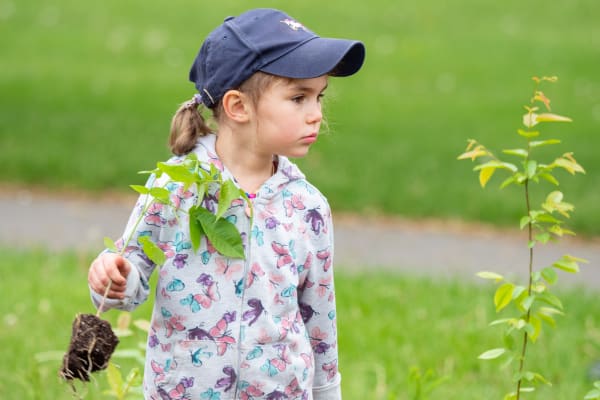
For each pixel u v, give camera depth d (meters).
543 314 5.11
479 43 24.81
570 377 7.69
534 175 4.96
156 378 4.40
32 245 12.30
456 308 9.45
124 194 15.56
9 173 15.93
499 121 18.56
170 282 4.34
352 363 7.93
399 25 26.56
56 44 23.66
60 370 4.27
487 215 14.55
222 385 4.33
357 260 12.55
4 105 18.69
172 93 20.06
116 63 22.27
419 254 12.97
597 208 14.34
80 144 17.00
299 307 4.61
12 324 8.35
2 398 6.75
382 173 16.00
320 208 4.53
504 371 7.73
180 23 26.31
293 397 4.43
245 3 28.42
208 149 4.46
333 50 4.26
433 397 7.18
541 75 21.86
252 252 4.34
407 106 19.56
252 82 4.31
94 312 8.78
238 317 4.32
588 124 18.23
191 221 4.23
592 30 26.44
